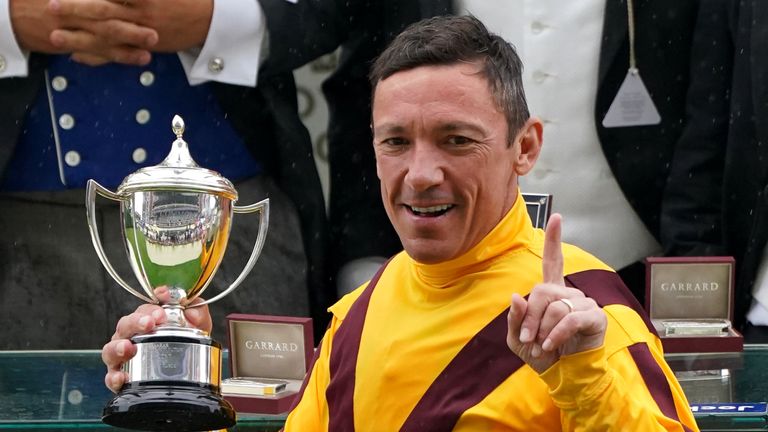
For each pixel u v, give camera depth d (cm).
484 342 856
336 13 1511
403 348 875
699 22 1499
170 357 948
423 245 855
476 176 845
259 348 1148
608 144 1516
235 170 1506
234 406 1084
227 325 1155
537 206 1080
